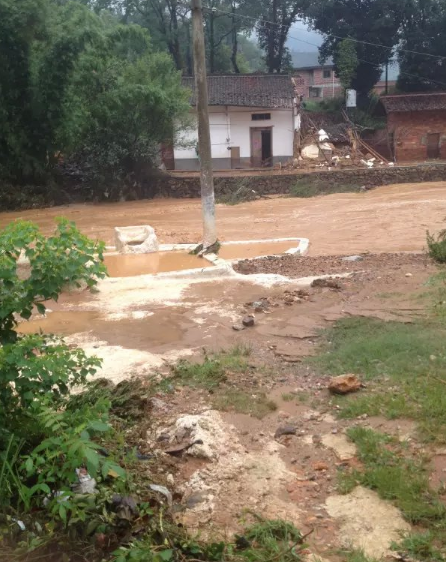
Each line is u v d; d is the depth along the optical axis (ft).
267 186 112.47
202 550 11.64
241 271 41.27
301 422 18.08
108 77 106.63
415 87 166.30
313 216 85.51
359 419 17.79
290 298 31.76
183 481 15.12
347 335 25.44
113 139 109.19
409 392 18.69
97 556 11.14
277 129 134.21
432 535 12.49
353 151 139.03
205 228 48.73
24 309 13.38
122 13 174.60
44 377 13.23
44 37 99.91
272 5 168.14
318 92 200.13
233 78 137.90
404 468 14.87
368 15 162.20
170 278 38.37
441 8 159.33
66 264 13.43
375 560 11.96
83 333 28.55
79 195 111.65
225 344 25.89
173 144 118.73
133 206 105.40
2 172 104.01
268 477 15.25
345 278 35.37
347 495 14.30
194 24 46.96
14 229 13.82
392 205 88.07
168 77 113.09
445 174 113.29
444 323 25.36
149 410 19.02
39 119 103.40
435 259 39.83
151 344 26.61
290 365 22.82
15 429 13.23
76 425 12.66
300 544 12.42
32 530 11.61
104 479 13.08
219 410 18.93
